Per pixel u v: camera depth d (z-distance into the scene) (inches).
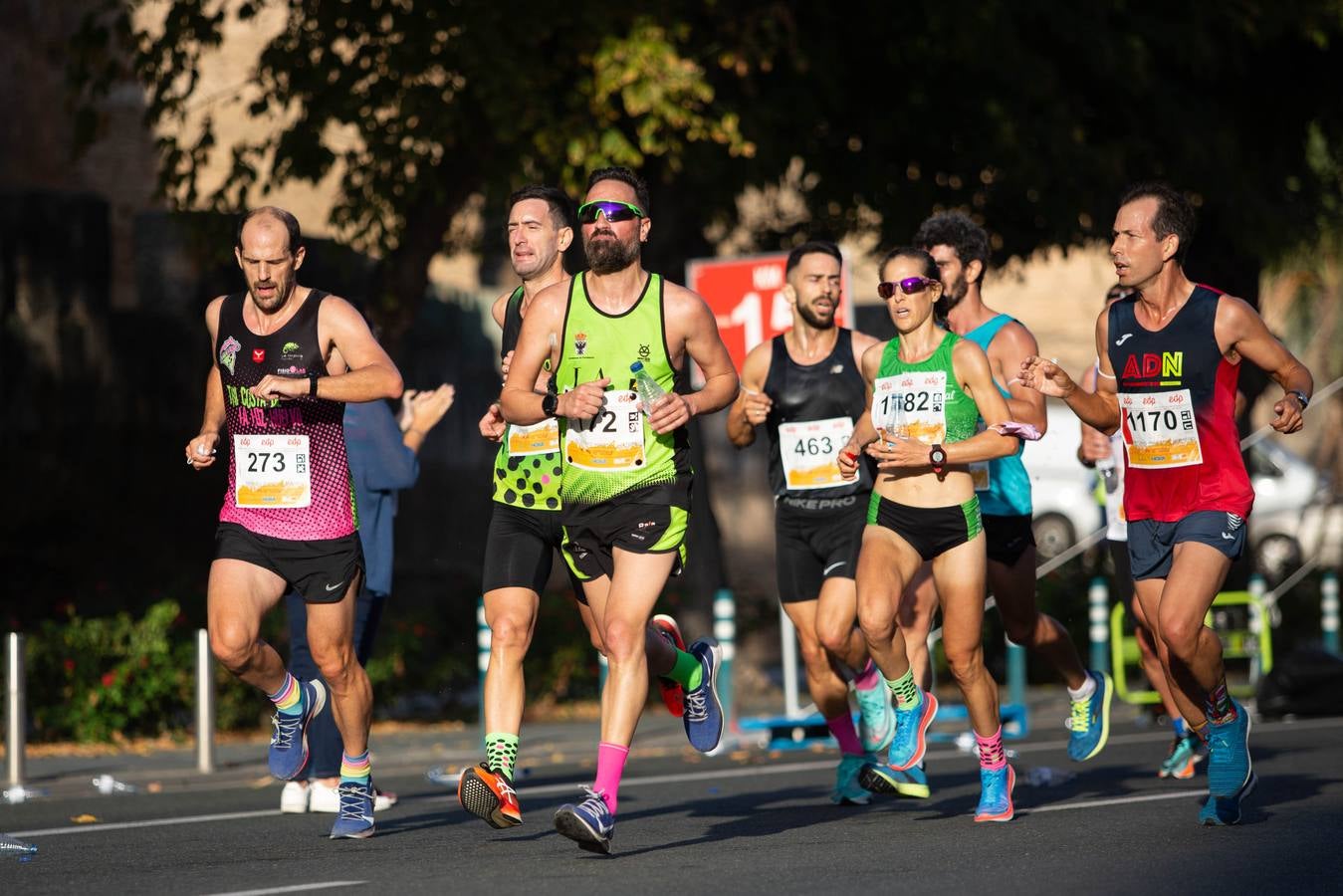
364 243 2082.9
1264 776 1246.9
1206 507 934.4
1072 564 2571.4
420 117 1889.8
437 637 2151.8
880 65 2171.5
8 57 3358.8
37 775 1509.6
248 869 870.4
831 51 2087.8
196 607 2123.5
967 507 985.5
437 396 1200.2
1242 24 2213.3
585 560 911.0
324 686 995.9
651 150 1929.1
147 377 2662.4
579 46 1883.6
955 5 1998.0
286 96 1996.8
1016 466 1112.8
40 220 2571.4
